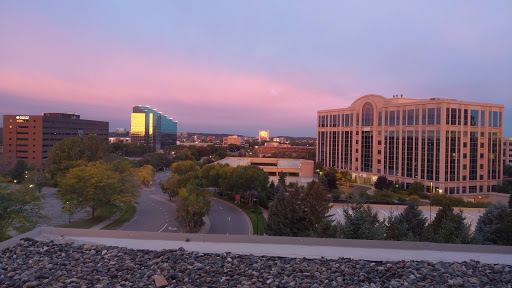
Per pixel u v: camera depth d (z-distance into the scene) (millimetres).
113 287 7586
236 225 50531
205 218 55062
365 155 92000
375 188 81562
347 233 18375
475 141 73938
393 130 83438
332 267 9109
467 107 73000
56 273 8258
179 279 8133
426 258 10227
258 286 7801
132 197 56594
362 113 93062
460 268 9234
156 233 11539
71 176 50625
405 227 23500
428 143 73938
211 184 74062
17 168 85500
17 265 8719
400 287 7992
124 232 11641
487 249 10867
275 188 70500
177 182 65938
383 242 11180
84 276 8125
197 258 9578
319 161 108938
